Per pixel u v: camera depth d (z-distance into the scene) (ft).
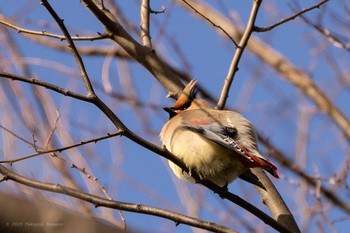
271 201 32.78
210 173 32.19
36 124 33.63
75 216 16.20
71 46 26.66
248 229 35.65
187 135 32.45
